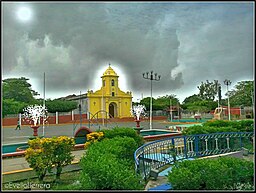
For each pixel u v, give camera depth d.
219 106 29.33
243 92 25.95
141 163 5.38
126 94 35.25
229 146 8.09
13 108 19.33
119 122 29.48
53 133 19.20
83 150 8.47
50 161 5.51
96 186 3.76
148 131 16.52
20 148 9.67
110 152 5.31
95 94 33.09
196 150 7.54
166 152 6.83
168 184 4.27
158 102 39.16
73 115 30.45
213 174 3.95
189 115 37.25
